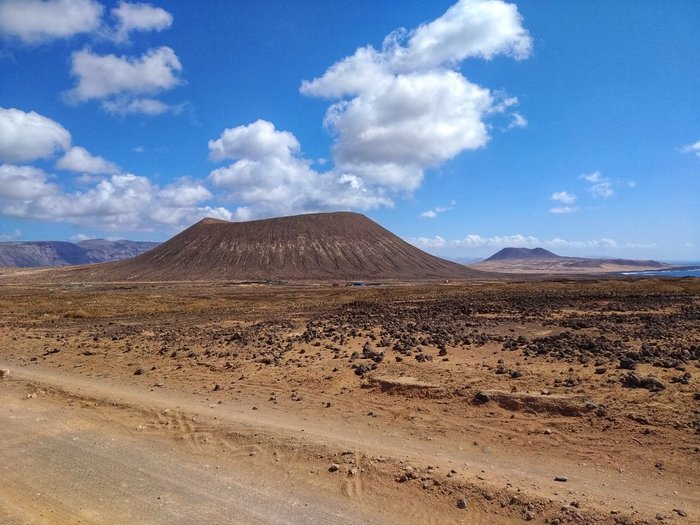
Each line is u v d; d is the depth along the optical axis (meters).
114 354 18.30
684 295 41.44
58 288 101.19
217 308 43.06
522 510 6.56
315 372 14.13
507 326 22.42
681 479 7.25
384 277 168.00
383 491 7.20
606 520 6.21
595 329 20.70
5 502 7.07
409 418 10.34
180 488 7.43
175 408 11.41
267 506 6.85
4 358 18.72
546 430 9.23
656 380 10.91
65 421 10.75
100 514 6.68
